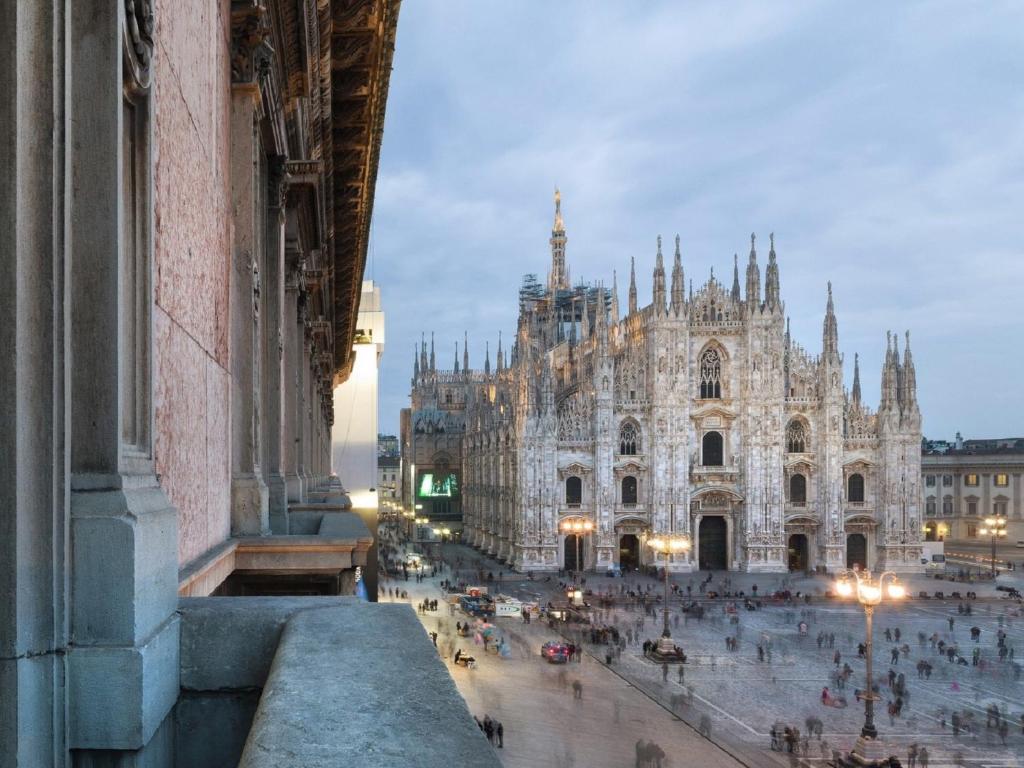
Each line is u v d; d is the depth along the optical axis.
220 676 3.33
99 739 2.56
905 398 81.75
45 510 2.45
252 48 7.50
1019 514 111.88
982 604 67.62
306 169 11.95
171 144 4.40
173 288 4.45
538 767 29.34
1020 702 39.88
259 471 8.10
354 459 51.09
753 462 78.69
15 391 2.31
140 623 2.70
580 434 80.44
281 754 1.57
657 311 78.88
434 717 1.86
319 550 7.02
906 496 81.19
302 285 14.78
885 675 44.88
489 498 101.25
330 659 2.47
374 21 11.42
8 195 2.32
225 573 6.00
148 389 3.45
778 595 66.94
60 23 2.50
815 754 31.78
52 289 2.45
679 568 77.94
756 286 79.88
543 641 53.16
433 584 76.94
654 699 39.66
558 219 140.50
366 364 51.94
